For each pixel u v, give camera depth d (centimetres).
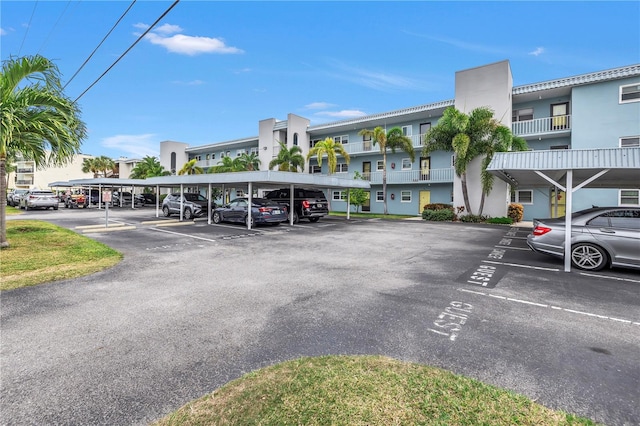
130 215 2188
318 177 1616
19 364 312
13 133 809
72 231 1280
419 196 2666
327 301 495
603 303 486
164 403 256
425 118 2627
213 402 253
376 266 732
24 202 2602
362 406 243
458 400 252
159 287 566
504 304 480
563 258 729
